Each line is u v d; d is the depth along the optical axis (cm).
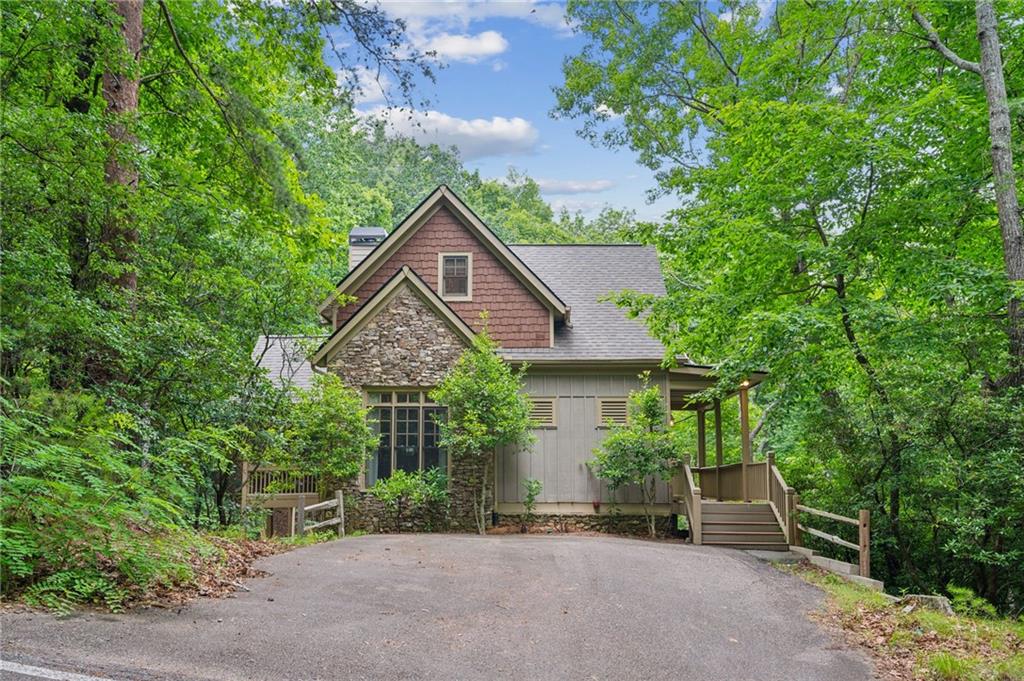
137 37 1047
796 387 1303
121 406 883
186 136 1441
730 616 755
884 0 1309
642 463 1480
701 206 1823
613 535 1548
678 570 985
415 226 1805
